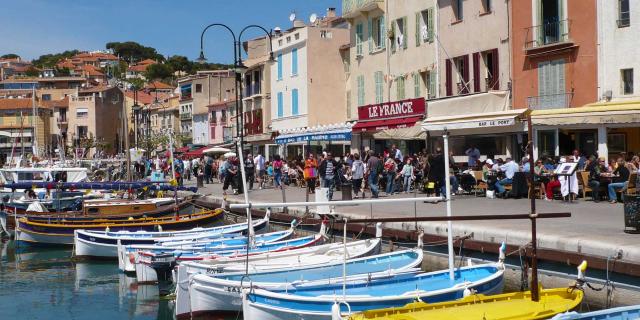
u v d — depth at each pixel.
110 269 22.41
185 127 98.00
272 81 60.00
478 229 17.80
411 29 40.47
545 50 30.42
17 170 41.81
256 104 65.81
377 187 29.39
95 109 111.62
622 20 27.58
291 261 17.52
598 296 13.97
